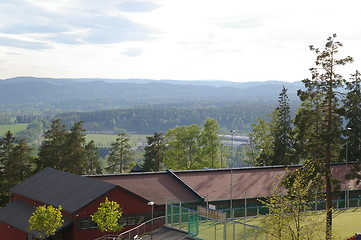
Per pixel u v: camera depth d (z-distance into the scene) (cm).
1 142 8712
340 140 4434
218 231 3947
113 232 4522
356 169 5294
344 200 5553
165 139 9769
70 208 4422
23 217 4862
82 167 9625
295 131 8294
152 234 4197
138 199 4688
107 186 4612
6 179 8331
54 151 9244
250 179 5853
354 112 7375
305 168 4091
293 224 3800
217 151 9231
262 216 4869
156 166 10038
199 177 5797
